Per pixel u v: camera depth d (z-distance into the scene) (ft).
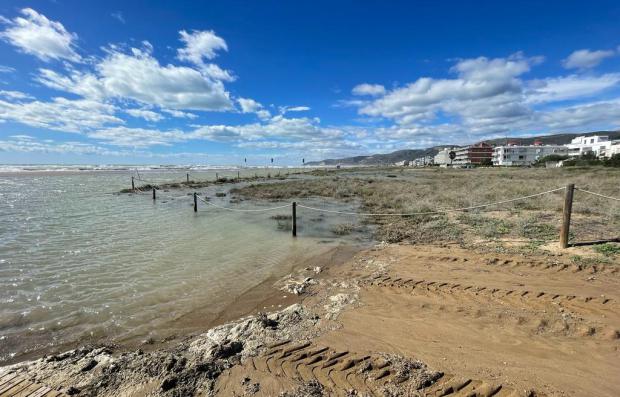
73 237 36.40
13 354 14.32
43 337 15.75
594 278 20.77
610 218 36.96
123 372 12.34
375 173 219.20
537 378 11.64
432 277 22.58
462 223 39.55
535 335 14.69
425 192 73.82
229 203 68.85
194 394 11.12
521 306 17.52
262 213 55.06
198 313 18.33
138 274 24.56
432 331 15.33
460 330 15.35
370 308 18.15
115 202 68.44
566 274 21.66
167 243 34.06
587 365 12.41
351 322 16.43
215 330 15.78
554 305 17.44
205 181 131.85
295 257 29.22
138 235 37.73
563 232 26.58
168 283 22.81
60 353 14.29
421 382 11.42
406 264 26.02
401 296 19.67
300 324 16.22
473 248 29.01
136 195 82.64
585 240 28.32
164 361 12.91
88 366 12.80
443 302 18.52
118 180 134.62
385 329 15.64
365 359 13.01
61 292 21.16
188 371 12.17
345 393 11.03
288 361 12.96
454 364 12.61
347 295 20.11
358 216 50.52
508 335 14.76
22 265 26.43
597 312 16.48
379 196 73.05
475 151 413.59
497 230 34.55
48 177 147.84
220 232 39.70
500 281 21.07
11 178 136.36
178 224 44.83
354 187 96.02
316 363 12.80
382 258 28.25
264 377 11.95
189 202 70.33
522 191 62.85
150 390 11.28
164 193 89.04
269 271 25.36
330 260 28.25
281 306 19.15
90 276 24.07
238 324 16.12
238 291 21.45
